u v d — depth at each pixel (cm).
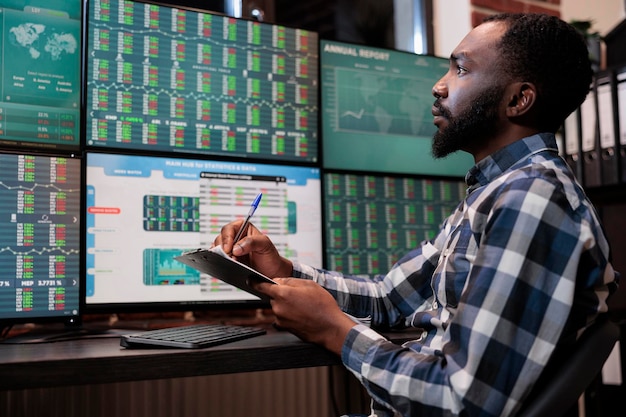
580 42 111
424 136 193
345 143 181
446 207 194
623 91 188
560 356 93
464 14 244
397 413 101
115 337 136
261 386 188
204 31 164
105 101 152
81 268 145
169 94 158
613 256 207
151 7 158
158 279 153
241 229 133
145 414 172
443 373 90
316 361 110
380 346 98
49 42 147
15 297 138
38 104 145
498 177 107
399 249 185
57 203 144
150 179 154
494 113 111
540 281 89
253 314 192
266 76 170
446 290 106
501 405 86
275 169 169
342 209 179
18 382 90
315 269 141
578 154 197
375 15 259
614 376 209
